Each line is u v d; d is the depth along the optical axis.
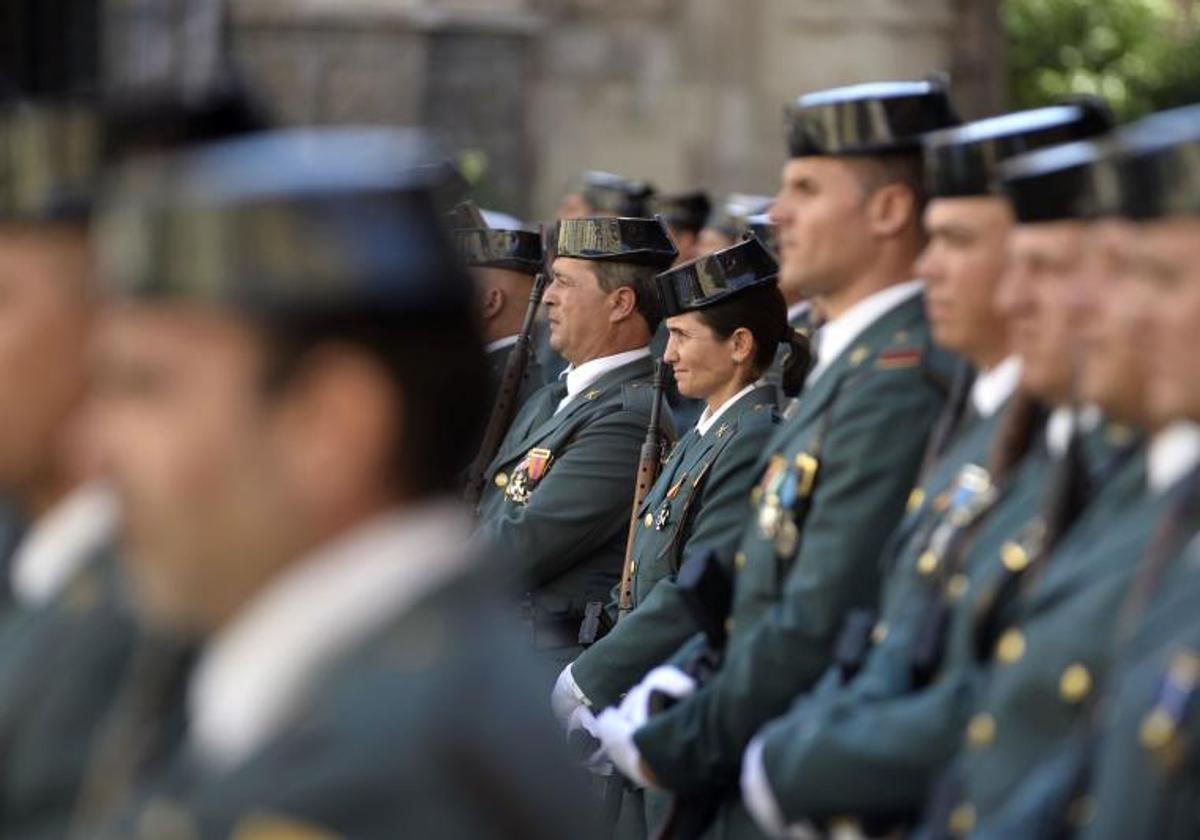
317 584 6.23
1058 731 8.96
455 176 21.86
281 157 6.54
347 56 42.50
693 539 15.44
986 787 9.20
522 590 18.20
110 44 35.88
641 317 18.88
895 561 11.02
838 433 11.97
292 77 42.28
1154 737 7.91
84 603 8.02
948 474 10.83
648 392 18.67
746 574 12.41
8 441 8.46
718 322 16.14
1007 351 10.80
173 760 6.66
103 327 6.49
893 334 12.09
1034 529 9.83
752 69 44.72
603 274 18.78
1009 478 10.24
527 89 44.28
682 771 12.23
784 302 16.36
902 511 11.82
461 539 6.52
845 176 12.12
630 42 44.66
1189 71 59.62
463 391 6.41
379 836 5.91
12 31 34.88
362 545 6.27
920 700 10.19
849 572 11.79
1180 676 7.91
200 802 6.08
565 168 44.59
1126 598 8.83
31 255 8.38
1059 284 9.30
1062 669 8.94
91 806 7.32
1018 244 9.42
